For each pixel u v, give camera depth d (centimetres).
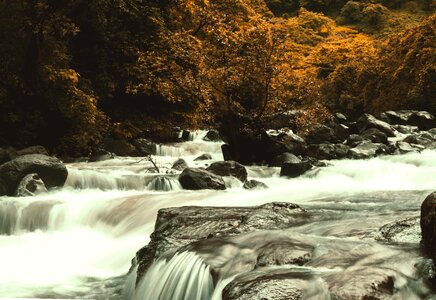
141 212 999
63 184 1283
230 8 2709
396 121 2912
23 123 1816
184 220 695
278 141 1745
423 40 3453
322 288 396
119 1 2239
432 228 466
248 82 1695
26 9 1798
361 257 475
